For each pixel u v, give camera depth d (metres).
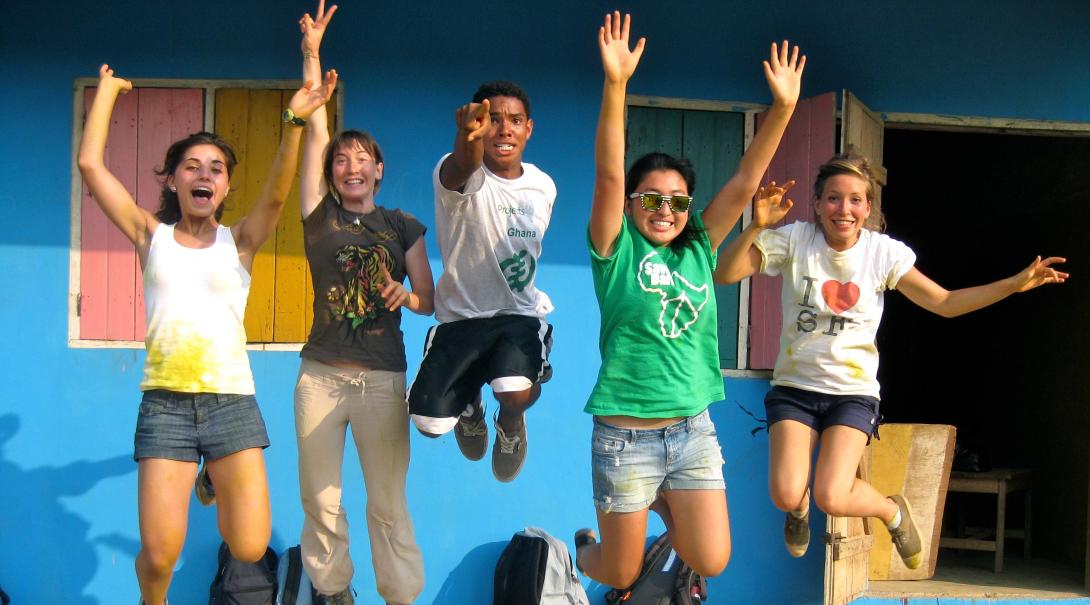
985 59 5.65
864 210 3.91
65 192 5.09
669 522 3.71
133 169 5.12
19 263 5.07
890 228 9.15
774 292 5.41
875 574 5.71
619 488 3.42
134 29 5.13
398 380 3.87
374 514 3.91
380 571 3.95
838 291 3.96
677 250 3.45
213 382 3.35
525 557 4.99
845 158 3.96
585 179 5.30
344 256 3.79
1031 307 7.23
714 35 5.46
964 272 8.46
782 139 5.45
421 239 3.95
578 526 5.25
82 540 5.02
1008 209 7.55
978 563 6.38
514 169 3.76
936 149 8.10
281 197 3.53
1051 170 6.87
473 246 3.70
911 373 8.93
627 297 3.36
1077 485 6.42
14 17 5.09
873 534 5.71
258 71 5.16
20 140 5.09
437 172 3.67
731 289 5.49
